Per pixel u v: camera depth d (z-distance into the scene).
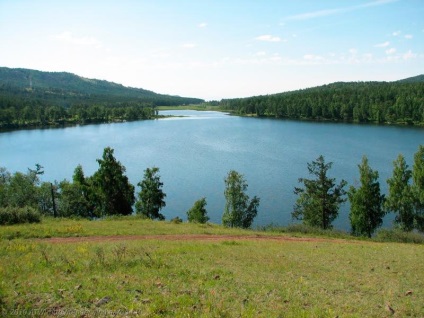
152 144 142.88
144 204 61.97
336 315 11.41
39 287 12.20
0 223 34.41
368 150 111.06
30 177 63.88
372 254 24.12
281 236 35.41
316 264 20.08
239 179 59.09
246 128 188.38
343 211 67.69
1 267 15.17
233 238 32.06
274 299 12.71
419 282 16.94
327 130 165.62
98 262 16.55
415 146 114.75
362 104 193.88
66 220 39.22
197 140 150.62
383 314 12.09
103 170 58.47
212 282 14.16
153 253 20.73
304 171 91.94
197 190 82.00
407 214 48.66
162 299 11.50
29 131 197.12
